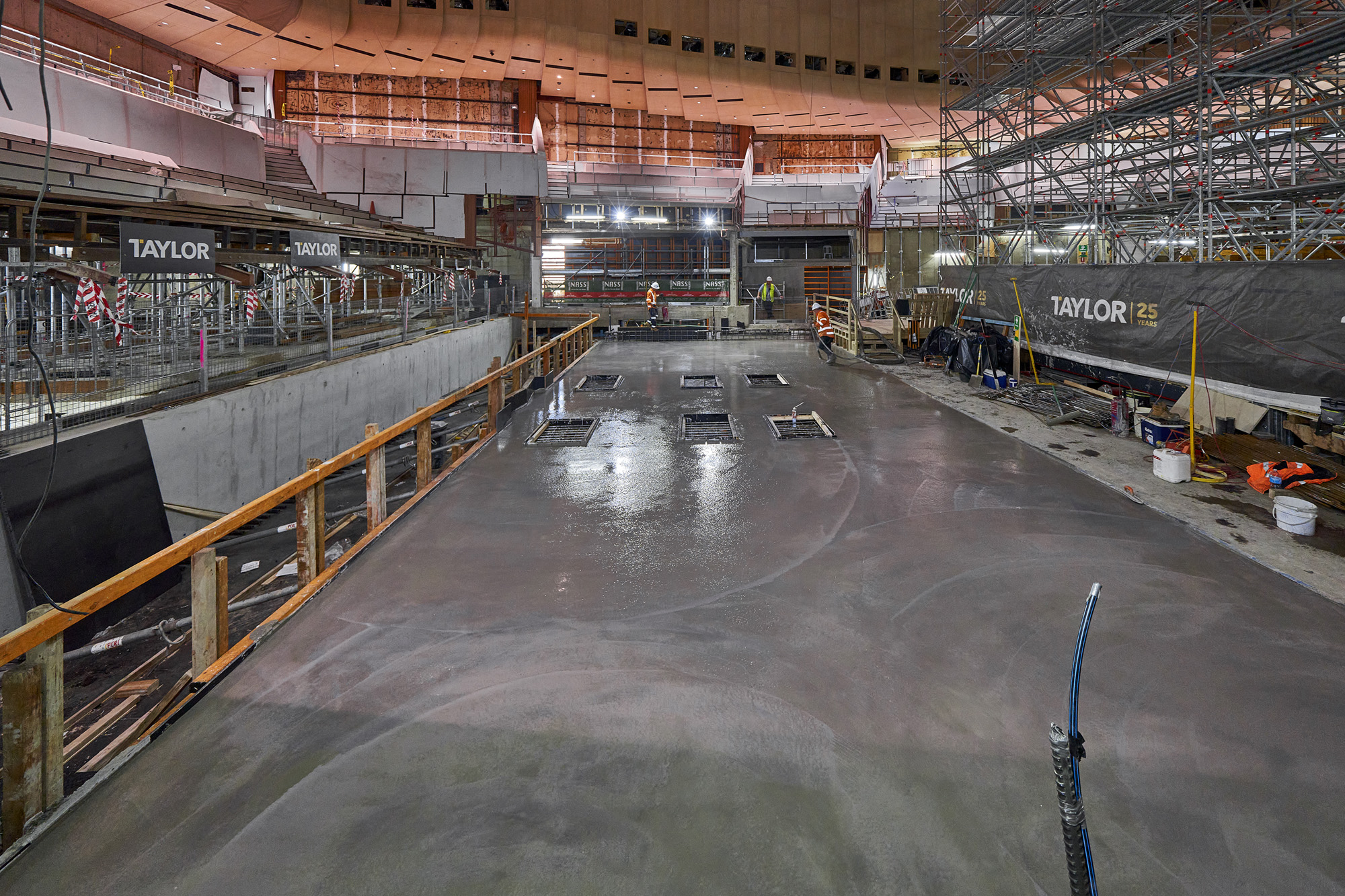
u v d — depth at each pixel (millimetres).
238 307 15516
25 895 2367
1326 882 2348
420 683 3619
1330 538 5496
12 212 9922
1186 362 9570
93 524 8000
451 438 13922
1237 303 8680
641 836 2576
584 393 13016
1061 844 2521
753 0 40312
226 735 3203
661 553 5406
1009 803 2721
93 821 2689
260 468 11359
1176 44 20609
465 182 34156
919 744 3080
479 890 2354
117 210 11367
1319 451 7531
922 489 6957
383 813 2707
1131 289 10750
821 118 47562
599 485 7246
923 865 2441
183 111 27828
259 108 39594
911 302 21469
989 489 6930
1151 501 6484
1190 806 2695
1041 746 3061
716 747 3076
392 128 41969
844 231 37625
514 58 38062
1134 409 9352
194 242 10242
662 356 19250
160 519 9000
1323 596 4500
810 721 3248
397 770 2949
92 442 8094
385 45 35469
